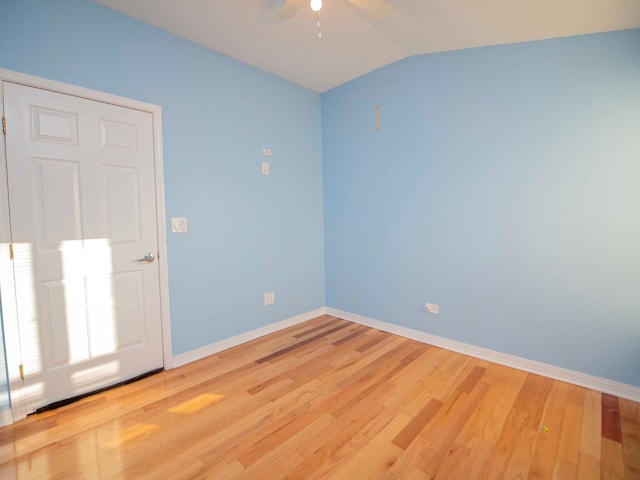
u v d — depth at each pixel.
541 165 2.24
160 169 2.39
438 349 2.79
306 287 3.62
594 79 2.02
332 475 1.42
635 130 1.91
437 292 2.83
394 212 3.10
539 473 1.42
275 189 3.24
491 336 2.54
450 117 2.66
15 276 1.83
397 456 1.52
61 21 1.92
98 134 2.09
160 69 2.36
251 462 1.49
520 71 2.29
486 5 1.91
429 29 2.28
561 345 2.22
